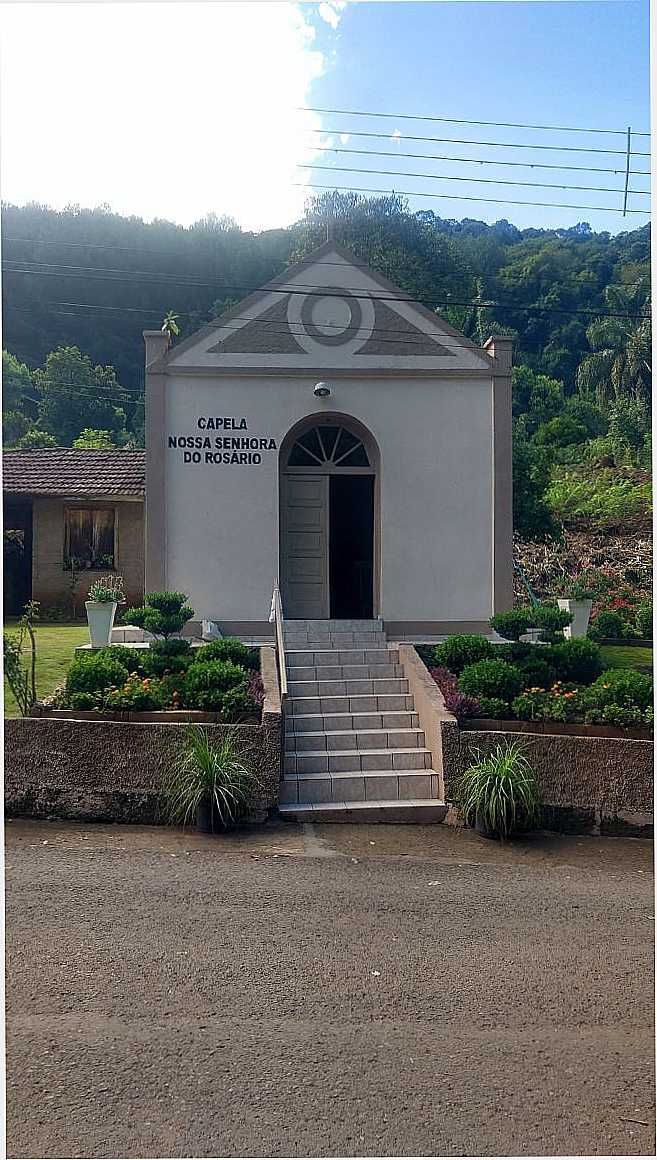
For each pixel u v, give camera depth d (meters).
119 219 49.19
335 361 13.33
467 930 6.45
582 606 14.52
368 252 43.16
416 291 43.31
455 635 12.30
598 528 30.14
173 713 9.36
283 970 5.68
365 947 6.09
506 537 13.40
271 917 6.55
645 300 40.38
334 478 14.02
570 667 11.48
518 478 27.88
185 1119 4.10
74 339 47.88
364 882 7.41
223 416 13.22
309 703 10.77
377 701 10.91
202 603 13.13
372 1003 5.28
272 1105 4.22
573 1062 4.68
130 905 6.70
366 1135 4.03
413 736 10.33
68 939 6.04
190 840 8.45
